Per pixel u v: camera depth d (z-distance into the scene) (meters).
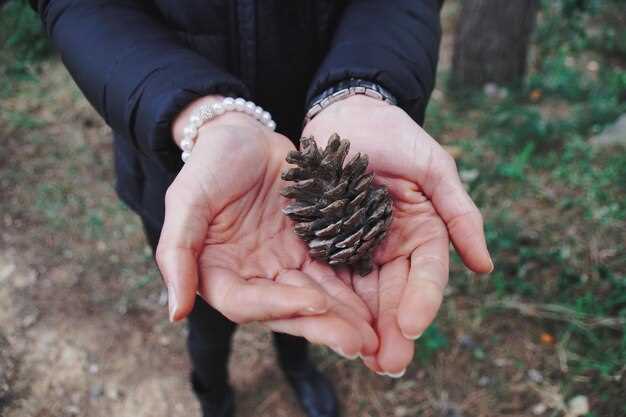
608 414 0.58
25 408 0.61
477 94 1.03
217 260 0.31
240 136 0.33
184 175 0.31
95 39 0.35
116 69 0.34
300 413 0.63
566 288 0.68
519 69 1.04
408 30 0.38
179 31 0.38
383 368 0.29
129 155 0.41
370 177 0.34
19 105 0.96
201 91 0.34
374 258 0.34
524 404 0.60
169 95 0.33
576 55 1.17
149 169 0.40
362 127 0.36
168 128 0.34
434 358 0.64
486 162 0.86
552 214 0.77
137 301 0.71
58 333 0.67
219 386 0.58
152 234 0.46
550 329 0.65
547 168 0.85
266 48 0.39
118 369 0.65
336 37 0.39
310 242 0.34
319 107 0.37
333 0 0.39
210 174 0.31
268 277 0.33
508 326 0.66
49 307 0.70
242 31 0.38
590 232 0.75
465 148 0.89
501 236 0.73
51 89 1.01
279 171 0.35
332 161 0.33
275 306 0.27
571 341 0.64
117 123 0.36
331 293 0.33
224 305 0.29
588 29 1.24
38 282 0.72
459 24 1.03
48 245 0.76
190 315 0.48
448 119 0.97
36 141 0.90
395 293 0.32
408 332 0.29
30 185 0.84
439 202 0.34
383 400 0.62
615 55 1.16
